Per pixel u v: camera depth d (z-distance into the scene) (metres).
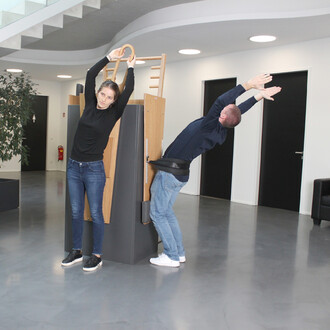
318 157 6.07
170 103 8.53
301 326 2.46
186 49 7.03
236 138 7.20
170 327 2.40
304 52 6.21
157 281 3.16
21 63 9.00
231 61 7.29
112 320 2.46
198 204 6.84
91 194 3.33
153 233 3.87
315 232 4.99
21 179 9.46
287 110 6.63
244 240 4.50
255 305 2.76
